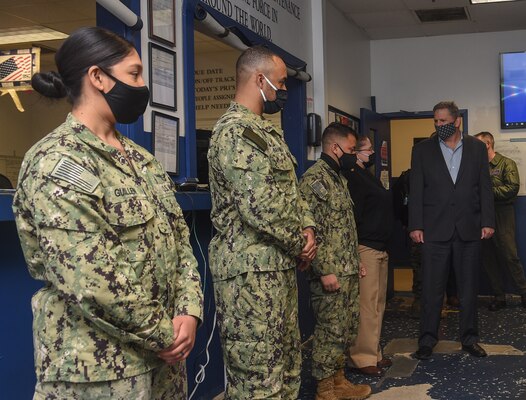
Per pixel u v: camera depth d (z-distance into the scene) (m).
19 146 6.07
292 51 4.59
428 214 4.03
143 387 1.35
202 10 3.09
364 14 5.85
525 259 6.26
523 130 6.38
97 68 1.37
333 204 3.06
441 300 4.02
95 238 1.25
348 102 5.95
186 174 3.02
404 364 3.93
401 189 4.94
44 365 1.29
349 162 3.17
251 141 2.08
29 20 4.77
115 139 1.47
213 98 5.69
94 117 1.40
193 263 1.58
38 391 1.32
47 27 4.98
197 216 3.15
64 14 4.63
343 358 3.28
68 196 1.24
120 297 1.25
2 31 5.09
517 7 5.65
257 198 2.05
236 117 2.17
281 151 2.23
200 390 3.16
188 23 3.02
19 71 3.44
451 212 3.97
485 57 6.55
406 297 6.45
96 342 1.30
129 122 1.47
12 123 6.04
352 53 6.14
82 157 1.31
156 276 1.41
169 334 1.35
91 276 1.23
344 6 5.58
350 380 3.60
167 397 1.50
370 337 3.69
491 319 5.21
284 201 2.11
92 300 1.23
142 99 1.43
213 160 2.19
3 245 1.97
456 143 4.04
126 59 1.41
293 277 2.29
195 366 3.11
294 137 4.73
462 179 3.98
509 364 3.87
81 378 1.27
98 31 1.40
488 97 6.54
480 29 6.43
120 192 1.37
